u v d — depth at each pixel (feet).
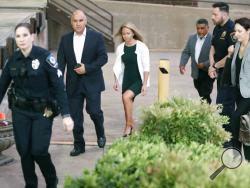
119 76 30.01
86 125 34.76
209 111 17.34
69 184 11.04
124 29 29.40
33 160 19.98
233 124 24.48
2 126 24.30
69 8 89.35
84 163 25.96
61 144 29.53
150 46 97.19
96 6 89.40
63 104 19.17
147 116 17.10
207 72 34.32
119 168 11.33
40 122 19.13
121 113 38.88
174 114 16.89
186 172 10.55
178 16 99.30
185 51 35.32
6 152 27.32
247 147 24.18
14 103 19.26
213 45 31.58
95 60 26.61
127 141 14.02
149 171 10.96
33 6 77.92
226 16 30.89
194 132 16.72
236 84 25.07
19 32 18.47
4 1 82.64
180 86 52.01
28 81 18.86
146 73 29.60
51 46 85.87
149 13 96.53
